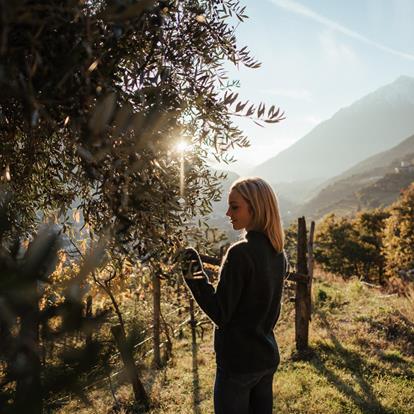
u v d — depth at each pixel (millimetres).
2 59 879
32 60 915
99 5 1073
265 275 2090
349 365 5371
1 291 525
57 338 567
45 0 891
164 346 5871
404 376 5035
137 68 1339
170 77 1466
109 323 639
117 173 1220
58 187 1981
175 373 5387
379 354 5730
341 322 7207
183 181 1616
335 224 46156
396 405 4359
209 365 5746
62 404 593
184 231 1721
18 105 1169
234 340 2113
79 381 584
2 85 818
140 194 1245
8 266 544
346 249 43812
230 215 2221
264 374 2193
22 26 861
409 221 31094
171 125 1340
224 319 2043
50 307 573
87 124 1036
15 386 547
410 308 7641
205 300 1985
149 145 1116
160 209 1372
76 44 958
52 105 1053
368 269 43625
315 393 4570
